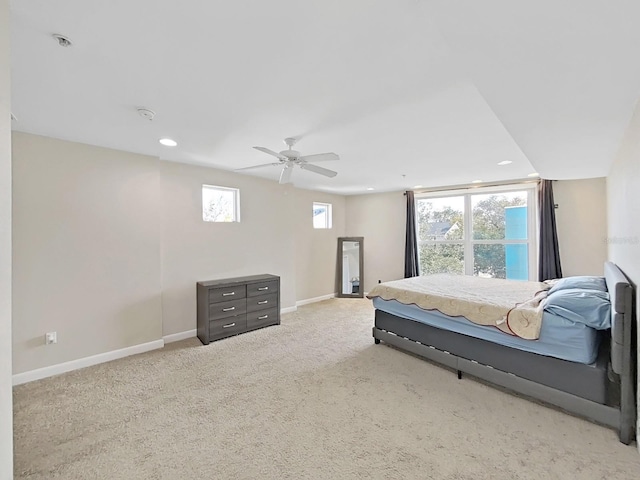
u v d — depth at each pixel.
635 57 1.28
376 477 1.65
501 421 2.15
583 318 2.12
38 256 2.85
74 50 1.54
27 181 2.79
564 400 2.19
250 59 1.62
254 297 4.30
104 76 1.80
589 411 2.07
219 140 2.97
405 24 1.33
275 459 1.79
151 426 2.11
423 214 6.12
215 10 1.25
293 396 2.51
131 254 3.43
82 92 2.00
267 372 2.96
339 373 2.94
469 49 1.24
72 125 2.60
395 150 3.28
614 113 1.90
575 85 1.54
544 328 2.27
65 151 2.99
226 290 3.98
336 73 1.75
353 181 5.20
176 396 2.51
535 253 4.85
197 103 2.16
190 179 4.03
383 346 3.68
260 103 2.15
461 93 1.99
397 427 2.09
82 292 3.09
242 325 4.16
